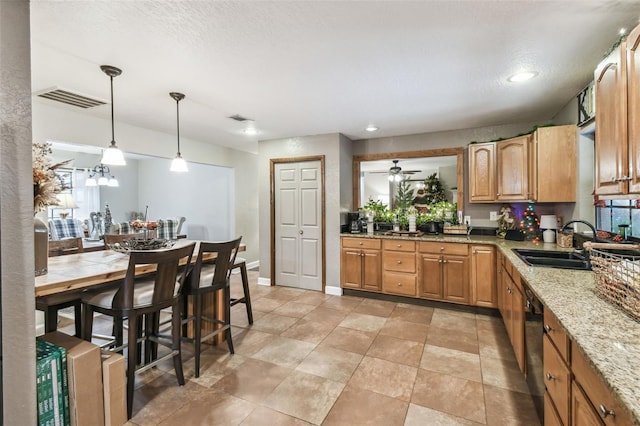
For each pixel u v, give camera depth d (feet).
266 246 15.57
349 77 7.73
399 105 9.94
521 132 12.16
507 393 6.64
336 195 13.91
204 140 15.61
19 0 3.75
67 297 6.75
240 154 19.12
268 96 9.07
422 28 5.58
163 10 4.99
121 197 24.21
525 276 5.95
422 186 14.25
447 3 4.88
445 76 7.68
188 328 9.20
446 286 11.87
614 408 2.73
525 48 6.31
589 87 8.04
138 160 24.41
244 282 10.49
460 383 7.03
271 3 4.85
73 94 8.77
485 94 8.96
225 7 4.94
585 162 9.01
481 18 5.29
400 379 7.22
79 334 7.45
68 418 5.12
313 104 9.80
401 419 5.88
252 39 5.93
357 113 10.78
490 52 6.48
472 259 11.40
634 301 3.82
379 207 14.92
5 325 3.68
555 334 4.46
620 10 5.03
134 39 5.90
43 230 5.86
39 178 5.60
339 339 9.35
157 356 8.38
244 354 8.46
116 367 5.70
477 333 9.70
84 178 22.45
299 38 5.90
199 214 20.62
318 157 14.23
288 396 6.61
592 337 3.31
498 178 11.32
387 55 6.61
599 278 4.70
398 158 14.40
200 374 7.47
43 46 6.12
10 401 3.74
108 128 11.59
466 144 13.08
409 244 12.48
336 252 13.94
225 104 9.78
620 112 4.66
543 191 9.71
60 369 5.04
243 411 6.14
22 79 3.79
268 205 15.47
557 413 4.38
